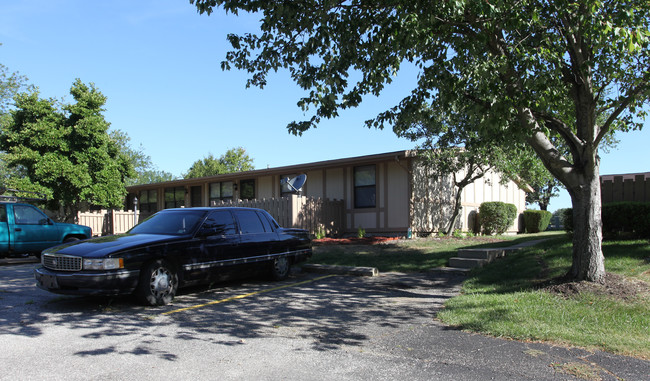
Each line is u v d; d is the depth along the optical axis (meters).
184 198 25.73
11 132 19.42
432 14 6.85
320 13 8.00
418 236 16.94
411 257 12.42
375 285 9.24
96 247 6.97
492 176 22.75
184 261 7.67
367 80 8.89
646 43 6.98
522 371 4.35
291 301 7.71
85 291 6.60
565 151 12.89
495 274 9.37
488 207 20.61
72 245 7.31
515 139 7.27
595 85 8.84
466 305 6.92
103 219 21.83
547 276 8.36
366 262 11.87
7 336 5.49
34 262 14.19
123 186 21.75
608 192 12.02
